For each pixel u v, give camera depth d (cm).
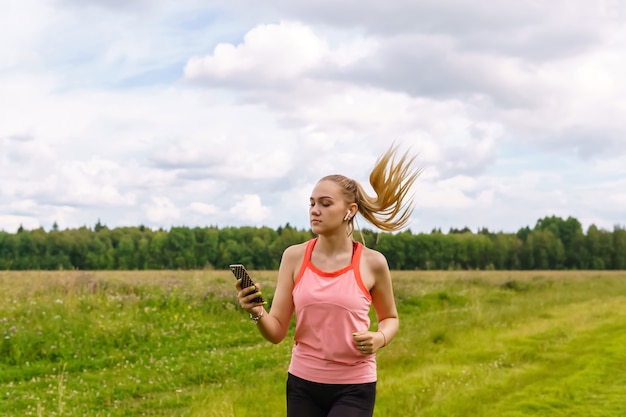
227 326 1450
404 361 1080
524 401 828
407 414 750
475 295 2373
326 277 364
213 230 9475
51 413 746
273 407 764
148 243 9469
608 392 884
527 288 3081
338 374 361
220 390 861
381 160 393
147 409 799
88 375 977
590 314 1802
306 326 365
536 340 1312
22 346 1049
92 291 1578
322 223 368
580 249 11031
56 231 8969
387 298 383
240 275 355
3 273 2016
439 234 10381
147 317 1399
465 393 858
